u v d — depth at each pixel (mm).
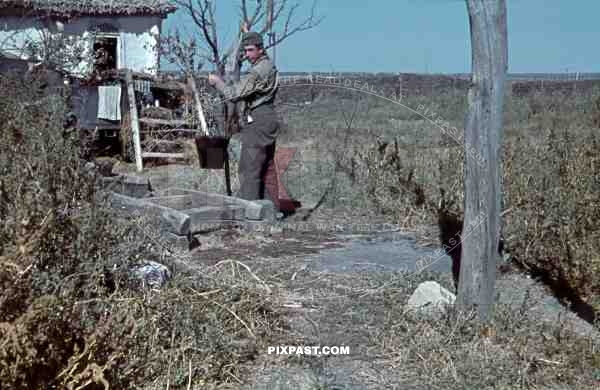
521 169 7930
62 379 3652
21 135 5176
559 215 6812
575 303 6102
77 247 4375
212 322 4793
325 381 4492
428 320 5355
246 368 4676
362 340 5191
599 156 7551
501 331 5145
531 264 6926
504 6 5098
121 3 20625
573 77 25312
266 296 5680
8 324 3369
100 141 14945
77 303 3984
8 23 19109
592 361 4785
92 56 14617
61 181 4637
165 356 4316
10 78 6969
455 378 4562
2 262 3512
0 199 4242
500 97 5199
